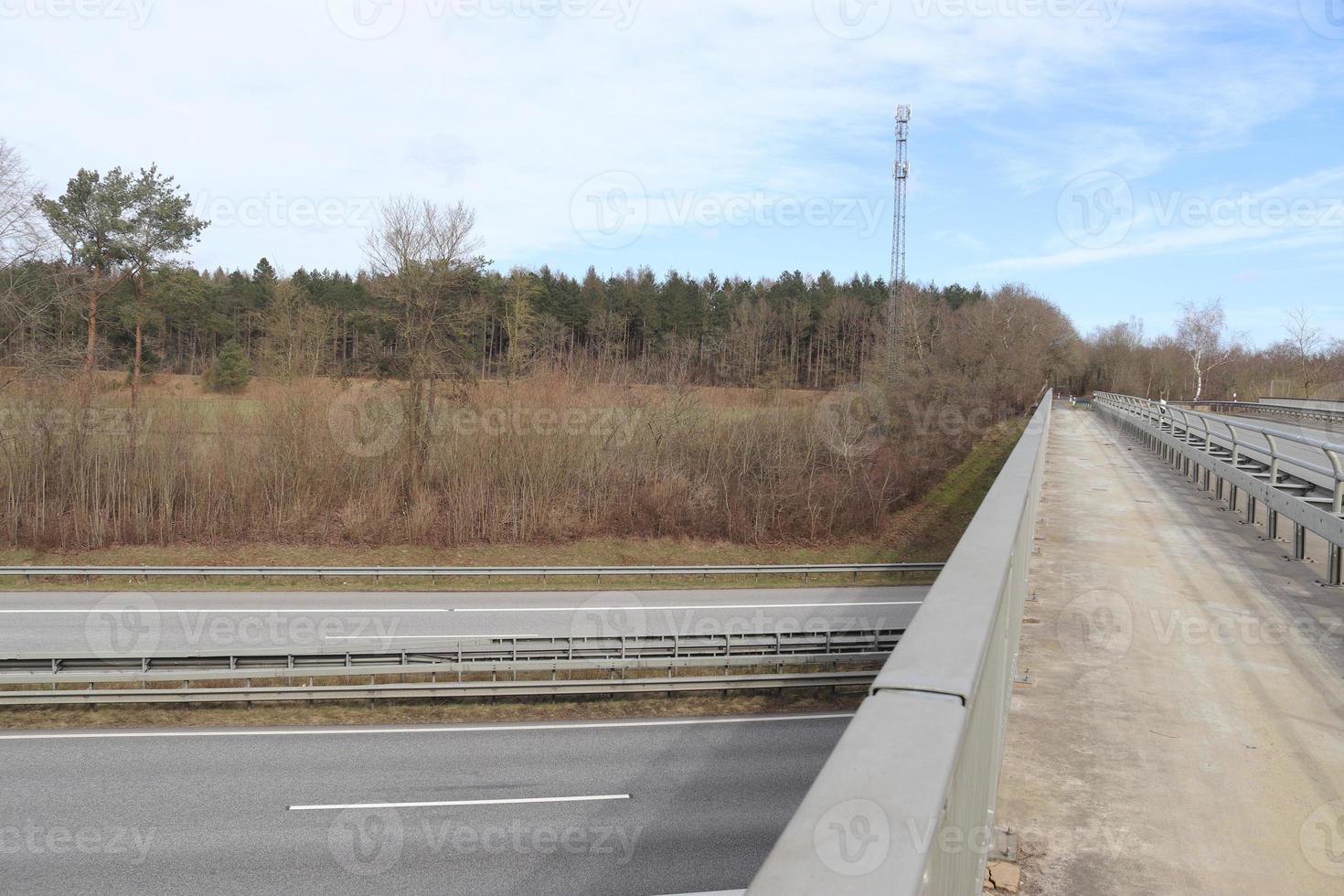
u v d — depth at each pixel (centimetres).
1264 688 374
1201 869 235
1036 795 277
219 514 2972
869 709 119
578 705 1611
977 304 5591
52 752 1341
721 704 1631
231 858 1020
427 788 1231
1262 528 796
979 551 239
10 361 2875
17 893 939
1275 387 5844
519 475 3231
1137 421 2136
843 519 3384
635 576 2716
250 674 1556
